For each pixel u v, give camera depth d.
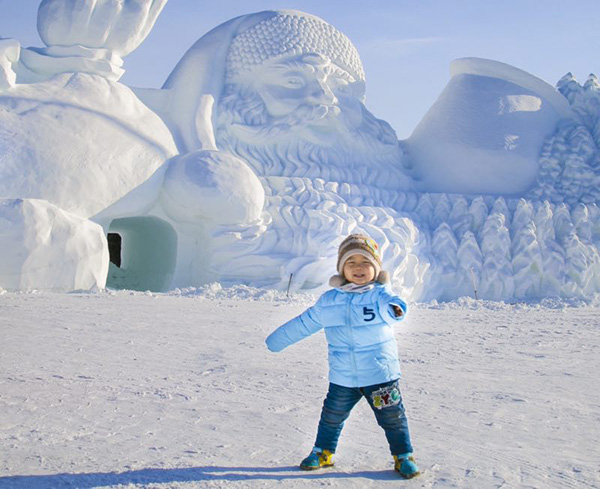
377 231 26.73
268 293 19.22
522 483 3.09
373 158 30.27
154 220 25.69
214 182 23.67
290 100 28.16
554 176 30.94
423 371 6.75
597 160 31.23
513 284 28.33
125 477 3.03
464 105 32.03
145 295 17.86
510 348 8.73
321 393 5.36
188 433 3.93
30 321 10.09
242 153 27.45
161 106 26.61
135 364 6.67
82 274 19.25
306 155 28.33
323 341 9.13
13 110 21.48
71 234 19.16
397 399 3.31
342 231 25.84
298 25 28.95
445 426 4.34
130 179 22.94
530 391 5.68
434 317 13.56
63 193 21.23
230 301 16.31
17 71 22.84
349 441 3.92
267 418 4.39
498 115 31.62
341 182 28.17
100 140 22.53
